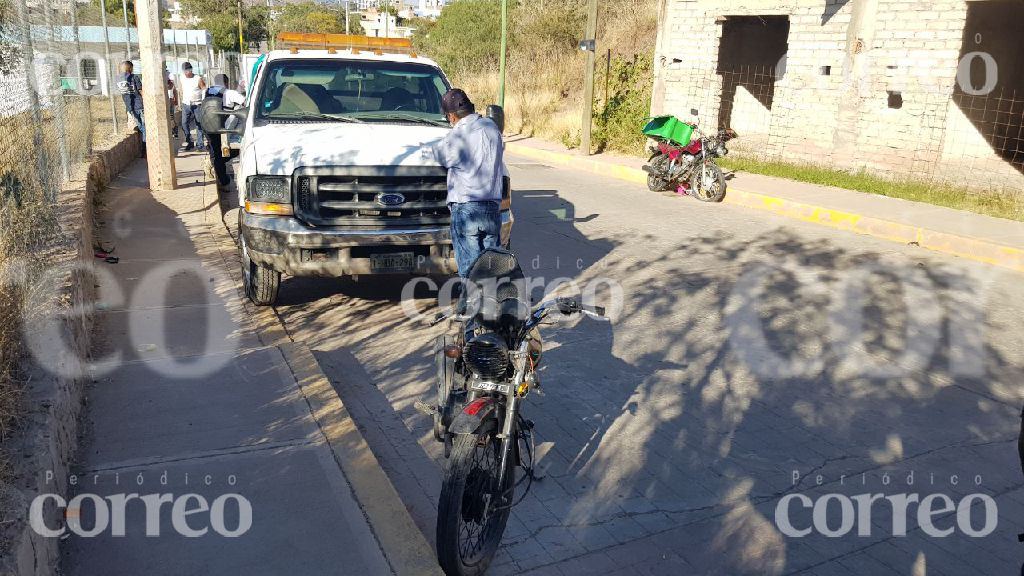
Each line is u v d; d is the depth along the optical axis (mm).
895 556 3902
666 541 3988
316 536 3684
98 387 5117
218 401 4965
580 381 5848
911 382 5980
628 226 11172
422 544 3670
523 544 3939
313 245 6418
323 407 4918
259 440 4496
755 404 5547
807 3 15508
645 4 27812
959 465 4777
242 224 6633
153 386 5160
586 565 3789
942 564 3852
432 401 5449
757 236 10766
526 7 31734
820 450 4930
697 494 4410
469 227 6469
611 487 4457
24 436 3551
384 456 4742
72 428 4301
